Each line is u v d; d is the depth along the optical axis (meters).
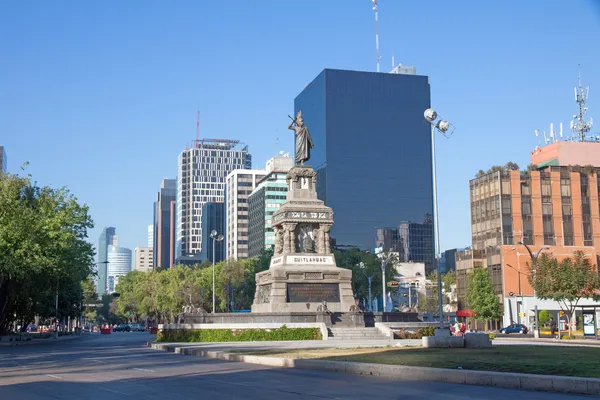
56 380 28.05
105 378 28.56
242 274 166.25
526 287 130.75
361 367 29.27
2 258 72.69
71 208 79.94
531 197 139.88
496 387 23.25
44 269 78.06
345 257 141.38
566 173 141.50
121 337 117.38
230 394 22.02
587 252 131.88
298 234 71.88
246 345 54.16
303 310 68.12
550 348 39.06
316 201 72.62
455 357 31.30
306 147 75.12
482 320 131.25
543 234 138.62
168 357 43.72
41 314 120.69
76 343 83.25
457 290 148.25
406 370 27.11
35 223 75.12
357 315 67.69
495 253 134.88
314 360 32.53
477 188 147.88
